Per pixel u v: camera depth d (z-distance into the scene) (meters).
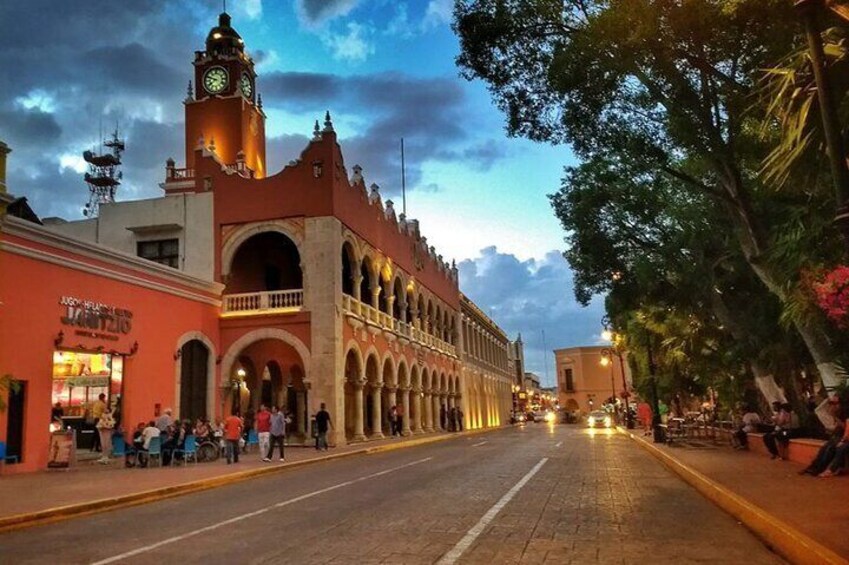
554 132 14.35
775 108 9.66
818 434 16.59
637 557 7.12
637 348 35.16
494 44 13.54
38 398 18.77
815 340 13.41
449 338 55.19
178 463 19.94
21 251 18.56
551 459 20.22
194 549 7.91
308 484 14.92
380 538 8.25
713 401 37.81
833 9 7.38
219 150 41.28
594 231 22.61
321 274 29.86
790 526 7.50
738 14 10.95
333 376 28.89
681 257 21.98
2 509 10.77
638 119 13.89
